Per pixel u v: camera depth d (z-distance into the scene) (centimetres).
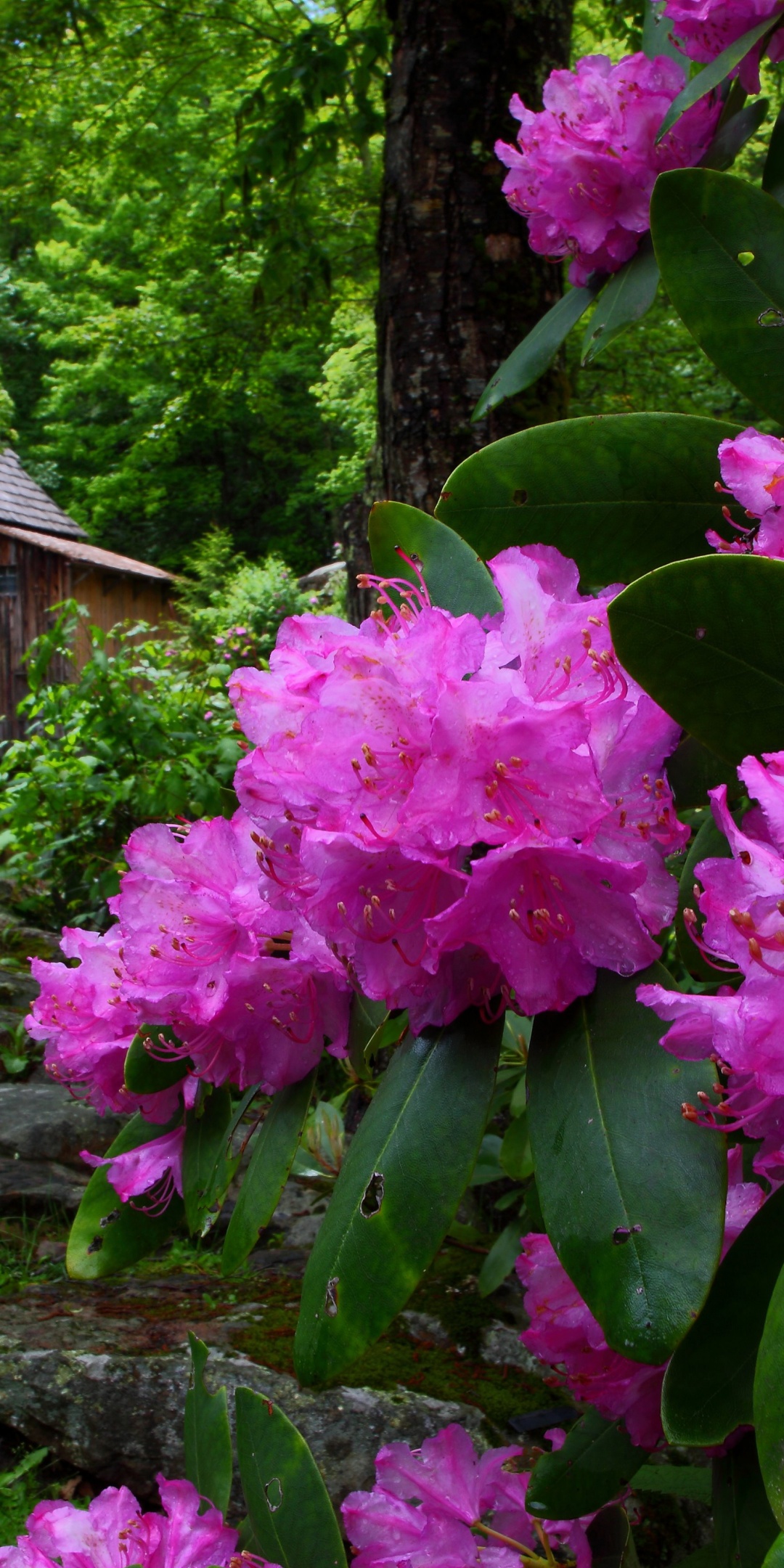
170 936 61
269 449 1598
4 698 1134
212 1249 219
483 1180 158
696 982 76
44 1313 186
